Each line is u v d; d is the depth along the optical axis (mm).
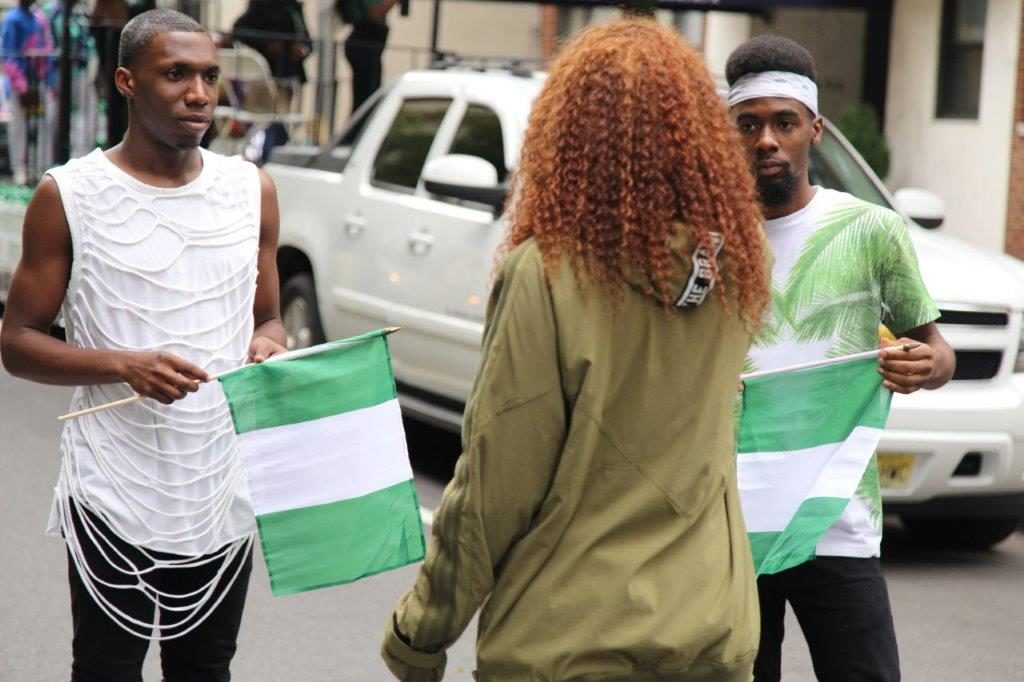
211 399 4898
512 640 3521
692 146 3494
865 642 4980
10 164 17203
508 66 11969
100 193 4777
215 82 4883
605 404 3506
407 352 11188
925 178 19734
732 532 3646
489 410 3463
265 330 5211
